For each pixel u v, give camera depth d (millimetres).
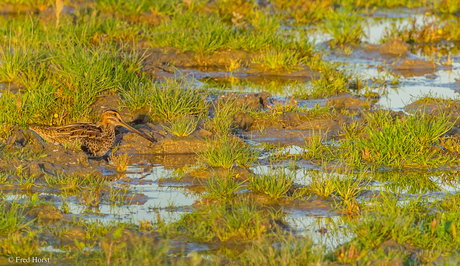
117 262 11867
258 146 19797
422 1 46656
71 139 18625
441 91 26156
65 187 15727
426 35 36719
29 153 17703
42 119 21016
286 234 13336
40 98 21359
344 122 21797
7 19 36719
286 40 31750
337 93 25609
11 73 25172
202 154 18750
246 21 38500
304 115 22250
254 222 13484
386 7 46469
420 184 16609
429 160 17938
